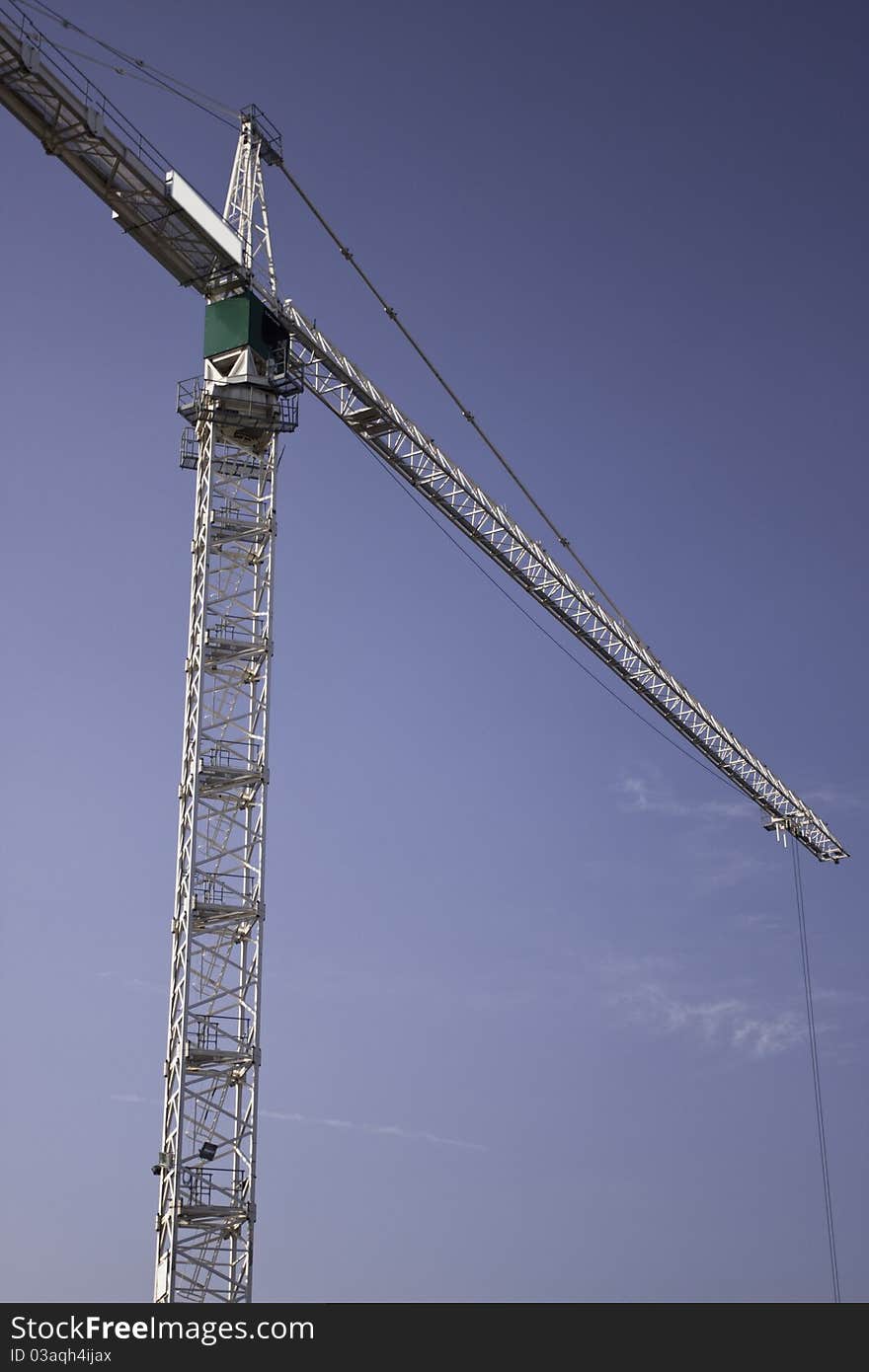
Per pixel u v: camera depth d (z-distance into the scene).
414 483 100.44
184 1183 67.75
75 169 75.94
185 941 70.88
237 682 77.00
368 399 92.94
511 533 106.62
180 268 81.38
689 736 126.44
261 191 86.00
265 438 81.00
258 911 72.19
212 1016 70.56
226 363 81.75
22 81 71.94
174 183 77.88
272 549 79.19
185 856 72.62
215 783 74.19
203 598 77.50
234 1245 67.75
